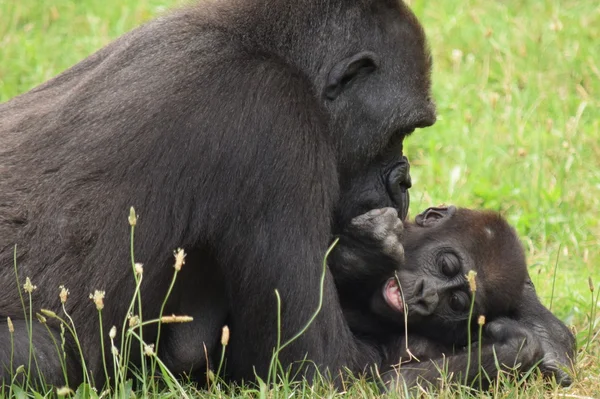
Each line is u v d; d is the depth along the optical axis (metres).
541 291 14.45
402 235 11.98
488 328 11.39
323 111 11.32
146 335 10.92
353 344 11.04
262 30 11.24
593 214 17.25
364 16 11.56
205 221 10.57
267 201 10.52
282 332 10.57
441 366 10.88
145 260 10.44
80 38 22.75
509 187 17.70
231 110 10.56
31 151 10.70
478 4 24.42
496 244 12.55
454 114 20.30
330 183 10.84
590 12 23.75
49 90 11.81
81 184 10.39
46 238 10.34
